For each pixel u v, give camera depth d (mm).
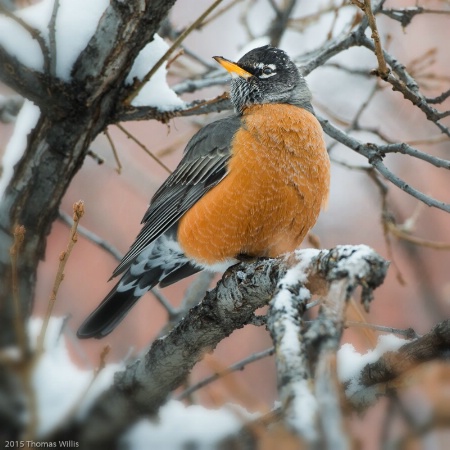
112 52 7551
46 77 7617
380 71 7645
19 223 8141
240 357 13453
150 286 10000
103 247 9719
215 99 8312
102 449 7137
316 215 9578
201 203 9367
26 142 8164
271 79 10555
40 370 7426
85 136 8055
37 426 6227
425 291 13297
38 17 7676
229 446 6645
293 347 4086
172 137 15883
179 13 15766
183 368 7438
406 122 14250
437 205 7559
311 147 9320
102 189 15141
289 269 5211
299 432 3508
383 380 6168
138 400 7277
